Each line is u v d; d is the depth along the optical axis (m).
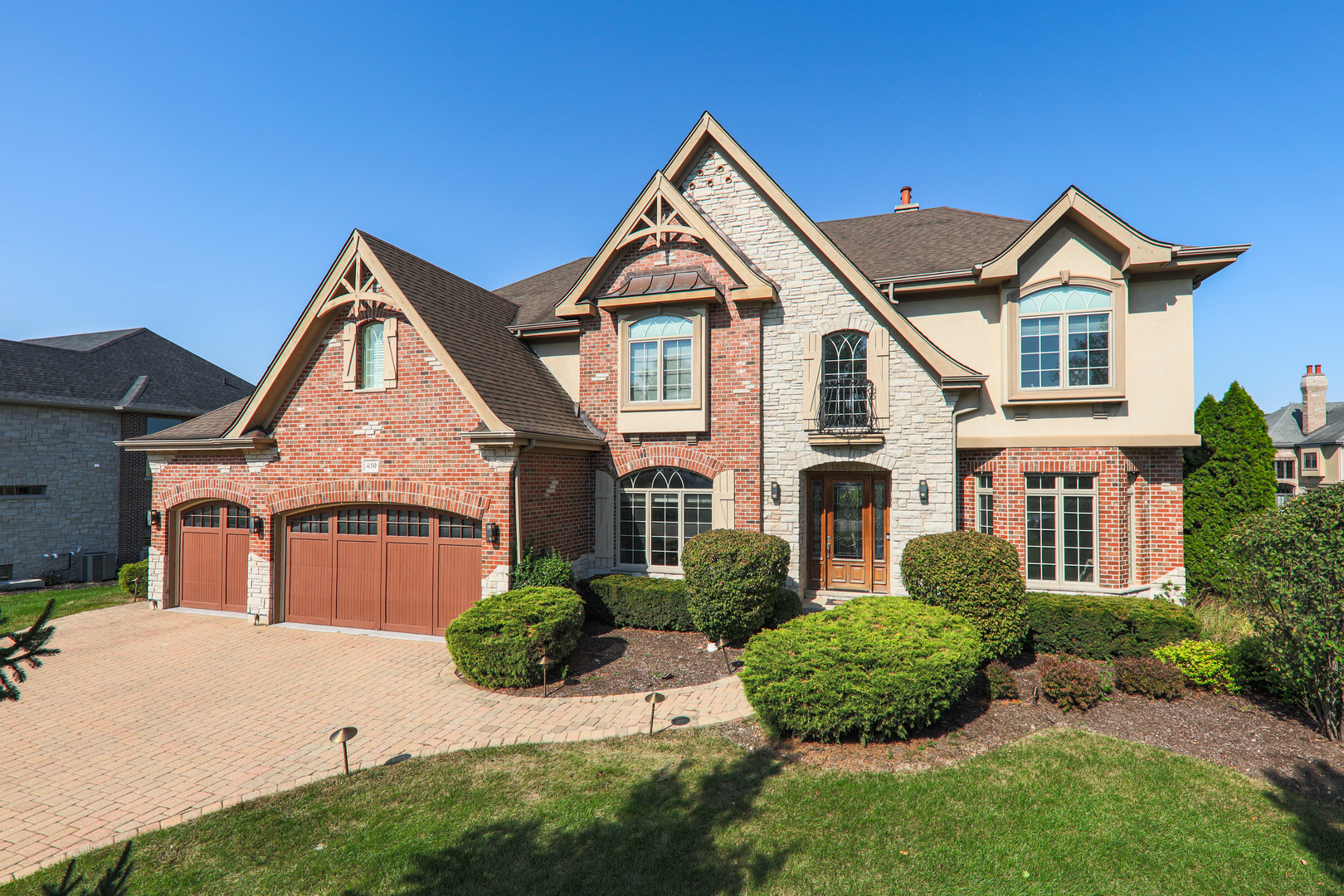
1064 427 12.70
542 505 13.26
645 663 11.12
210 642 12.78
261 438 13.92
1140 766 7.11
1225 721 8.22
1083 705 8.57
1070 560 12.55
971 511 13.36
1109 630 10.72
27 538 20.84
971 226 15.45
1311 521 7.57
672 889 5.27
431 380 12.95
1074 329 12.62
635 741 8.09
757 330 13.81
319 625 13.96
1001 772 7.03
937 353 12.83
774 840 5.89
